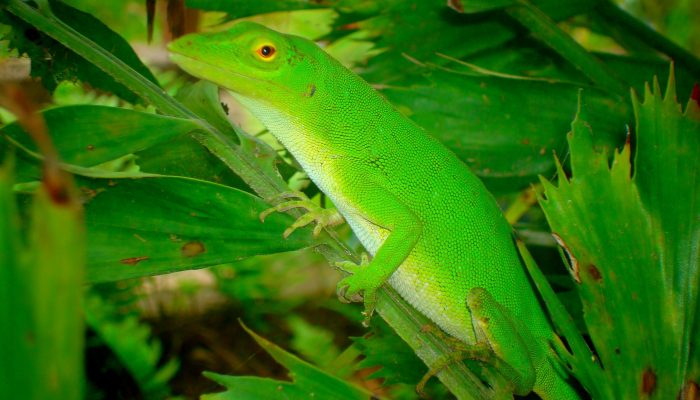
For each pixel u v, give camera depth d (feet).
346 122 0.89
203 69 0.86
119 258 0.77
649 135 0.88
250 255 0.79
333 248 0.86
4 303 0.56
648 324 0.83
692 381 0.82
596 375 0.83
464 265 0.91
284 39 0.87
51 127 0.78
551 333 0.93
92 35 0.93
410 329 0.85
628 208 0.86
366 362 0.95
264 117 0.89
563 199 0.85
